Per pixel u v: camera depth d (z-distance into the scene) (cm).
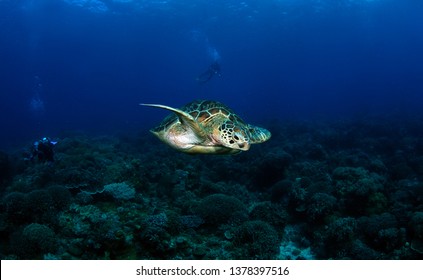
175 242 662
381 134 2014
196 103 628
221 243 719
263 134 600
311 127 2372
